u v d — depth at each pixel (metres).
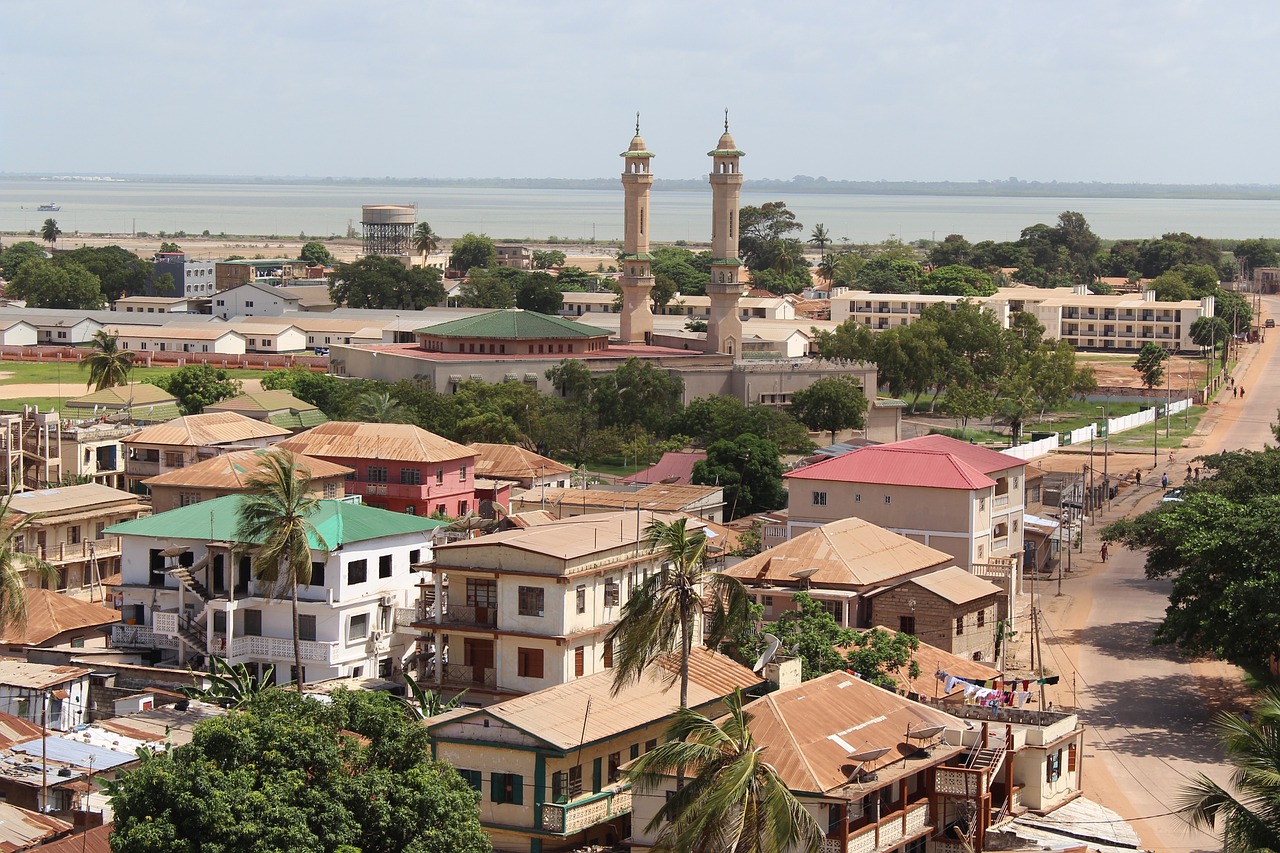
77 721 97.44
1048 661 122.06
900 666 97.50
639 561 99.81
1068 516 168.25
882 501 133.12
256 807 63.06
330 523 110.19
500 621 95.69
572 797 78.00
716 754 58.38
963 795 74.38
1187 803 85.44
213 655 108.88
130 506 142.75
